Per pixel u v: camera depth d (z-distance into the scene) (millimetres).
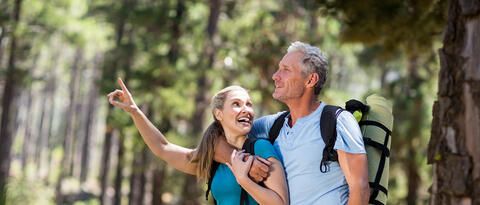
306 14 18344
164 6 20656
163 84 20125
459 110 4031
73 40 26172
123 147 23719
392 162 18656
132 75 20266
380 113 3096
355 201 2857
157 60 20203
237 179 3084
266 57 17578
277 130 3205
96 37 26516
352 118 2961
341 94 17469
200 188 18406
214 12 19359
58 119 79125
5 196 23734
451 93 4082
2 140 25469
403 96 18984
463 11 4074
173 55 20812
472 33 4027
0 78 24672
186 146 18188
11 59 24203
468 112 3988
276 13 19688
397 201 19328
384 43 6820
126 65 23219
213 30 19266
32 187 28453
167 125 19703
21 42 25875
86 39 26000
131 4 23297
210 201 13766
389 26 6480
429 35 6594
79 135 54781
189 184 18562
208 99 19016
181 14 20766
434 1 6223
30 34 24109
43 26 25328
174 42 20828
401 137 18422
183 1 20719
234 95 3270
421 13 6355
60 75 52750
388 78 24812
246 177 3049
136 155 22984
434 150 4137
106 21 24453
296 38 19078
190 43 20953
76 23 25484
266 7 20141
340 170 2975
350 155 2889
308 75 3051
